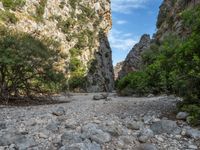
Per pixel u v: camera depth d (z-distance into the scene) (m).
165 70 12.90
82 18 95.50
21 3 63.62
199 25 11.06
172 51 12.98
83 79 75.31
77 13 94.38
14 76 20.91
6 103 19.67
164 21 66.69
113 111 12.91
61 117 11.41
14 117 12.02
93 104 16.92
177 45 13.09
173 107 12.88
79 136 8.14
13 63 19.17
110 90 95.06
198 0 45.09
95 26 100.69
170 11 63.94
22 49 19.41
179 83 10.99
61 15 83.88
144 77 26.52
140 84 27.00
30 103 20.50
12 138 8.03
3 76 20.53
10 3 59.94
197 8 11.95
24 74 21.14
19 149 7.47
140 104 15.05
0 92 20.50
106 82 94.31
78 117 11.56
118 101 18.59
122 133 8.78
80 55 84.31
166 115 11.12
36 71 21.78
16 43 19.33
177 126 9.09
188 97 10.84
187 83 10.77
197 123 9.48
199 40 10.60
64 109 14.16
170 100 16.52
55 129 9.41
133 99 21.30
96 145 7.43
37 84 22.67
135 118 10.85
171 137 8.45
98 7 105.19
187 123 9.69
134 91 29.48
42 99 23.38
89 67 86.62
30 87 22.69
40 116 12.01
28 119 11.34
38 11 69.44
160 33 62.44
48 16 75.44
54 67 22.12
